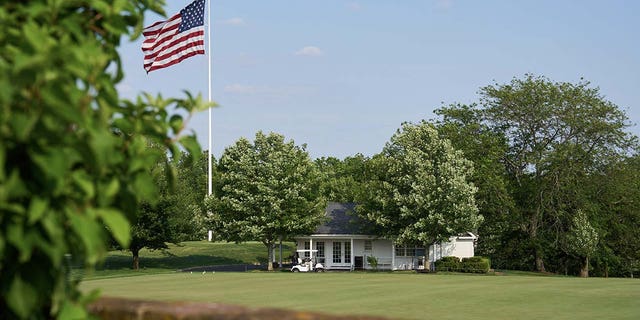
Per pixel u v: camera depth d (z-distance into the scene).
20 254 3.06
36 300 3.13
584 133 61.12
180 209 60.59
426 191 54.94
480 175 60.91
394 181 57.03
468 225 53.78
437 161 56.25
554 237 62.28
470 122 66.75
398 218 56.44
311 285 34.38
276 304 24.03
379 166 58.41
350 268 61.41
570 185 60.75
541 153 61.62
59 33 3.41
